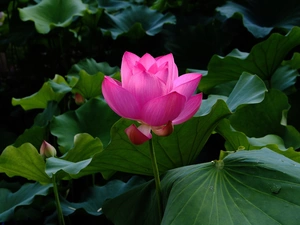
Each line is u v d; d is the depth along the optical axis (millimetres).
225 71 2309
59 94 2672
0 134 3340
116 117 2152
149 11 3738
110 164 1508
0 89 4164
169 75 1227
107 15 3592
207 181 1253
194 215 1186
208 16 3645
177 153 1495
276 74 2531
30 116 3727
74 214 1813
